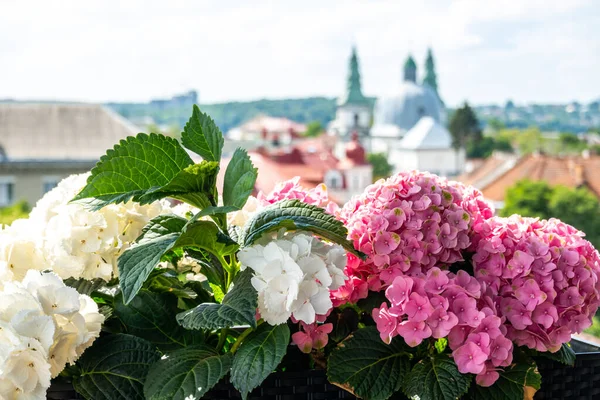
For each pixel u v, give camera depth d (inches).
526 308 38.3
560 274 39.1
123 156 38.2
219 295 43.3
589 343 44.4
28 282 35.2
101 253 39.9
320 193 46.4
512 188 818.8
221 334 39.2
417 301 36.7
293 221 36.7
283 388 36.8
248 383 34.1
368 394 36.6
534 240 39.7
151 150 38.7
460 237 40.1
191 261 46.1
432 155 1787.6
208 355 36.6
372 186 42.3
